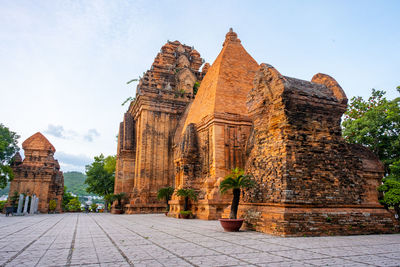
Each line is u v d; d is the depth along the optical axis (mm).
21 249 8195
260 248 8141
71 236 11344
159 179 35844
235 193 13695
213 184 22062
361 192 13188
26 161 44500
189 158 25547
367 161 14469
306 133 12844
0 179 36125
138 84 41750
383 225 12555
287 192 11500
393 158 18547
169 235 11406
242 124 24078
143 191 34156
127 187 40500
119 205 38344
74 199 61906
